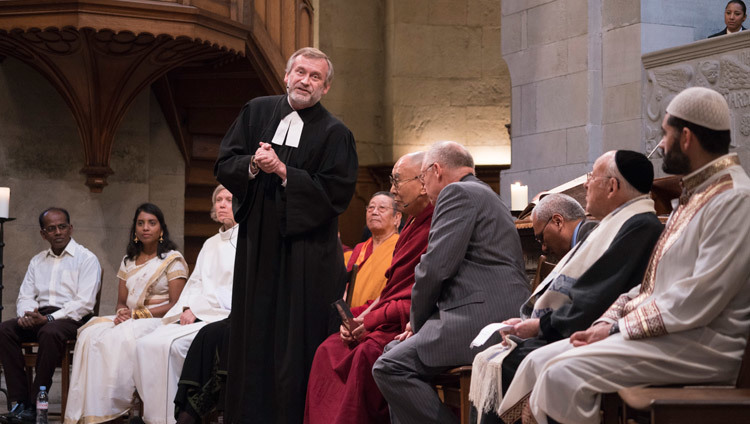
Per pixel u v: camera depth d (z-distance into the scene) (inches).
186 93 406.6
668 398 115.1
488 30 594.2
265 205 206.7
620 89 345.7
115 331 269.6
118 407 264.7
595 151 355.3
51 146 386.9
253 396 202.7
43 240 384.5
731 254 126.8
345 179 208.4
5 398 326.0
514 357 154.9
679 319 129.3
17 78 382.3
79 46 344.2
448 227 180.2
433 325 179.2
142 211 288.2
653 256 139.6
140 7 318.7
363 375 193.5
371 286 234.1
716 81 303.7
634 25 339.6
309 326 205.2
